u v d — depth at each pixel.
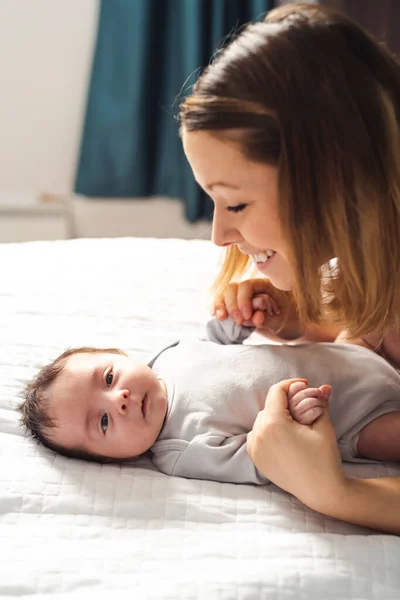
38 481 1.00
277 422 0.94
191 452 1.05
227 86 0.88
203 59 2.48
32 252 1.69
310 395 0.97
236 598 0.81
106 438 1.10
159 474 1.05
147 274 1.59
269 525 0.93
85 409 1.11
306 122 0.85
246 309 1.22
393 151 0.87
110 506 0.96
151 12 2.40
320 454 0.91
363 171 0.87
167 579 0.83
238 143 0.87
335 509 0.91
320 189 0.87
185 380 1.15
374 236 0.90
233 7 2.44
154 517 0.94
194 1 2.36
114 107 2.49
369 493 0.91
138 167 2.56
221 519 0.94
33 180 2.67
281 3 2.40
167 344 1.31
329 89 0.85
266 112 0.86
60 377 1.14
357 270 0.92
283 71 0.86
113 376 1.13
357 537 0.90
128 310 1.44
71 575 0.84
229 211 0.95
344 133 0.85
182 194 2.60
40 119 2.60
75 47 2.53
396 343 1.16
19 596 0.81
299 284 0.95
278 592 0.82
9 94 2.57
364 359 1.11
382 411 1.06
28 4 2.48
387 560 0.86
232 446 1.04
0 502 0.95
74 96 2.59
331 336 1.28
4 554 0.87
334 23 0.88
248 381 1.10
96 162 2.57
